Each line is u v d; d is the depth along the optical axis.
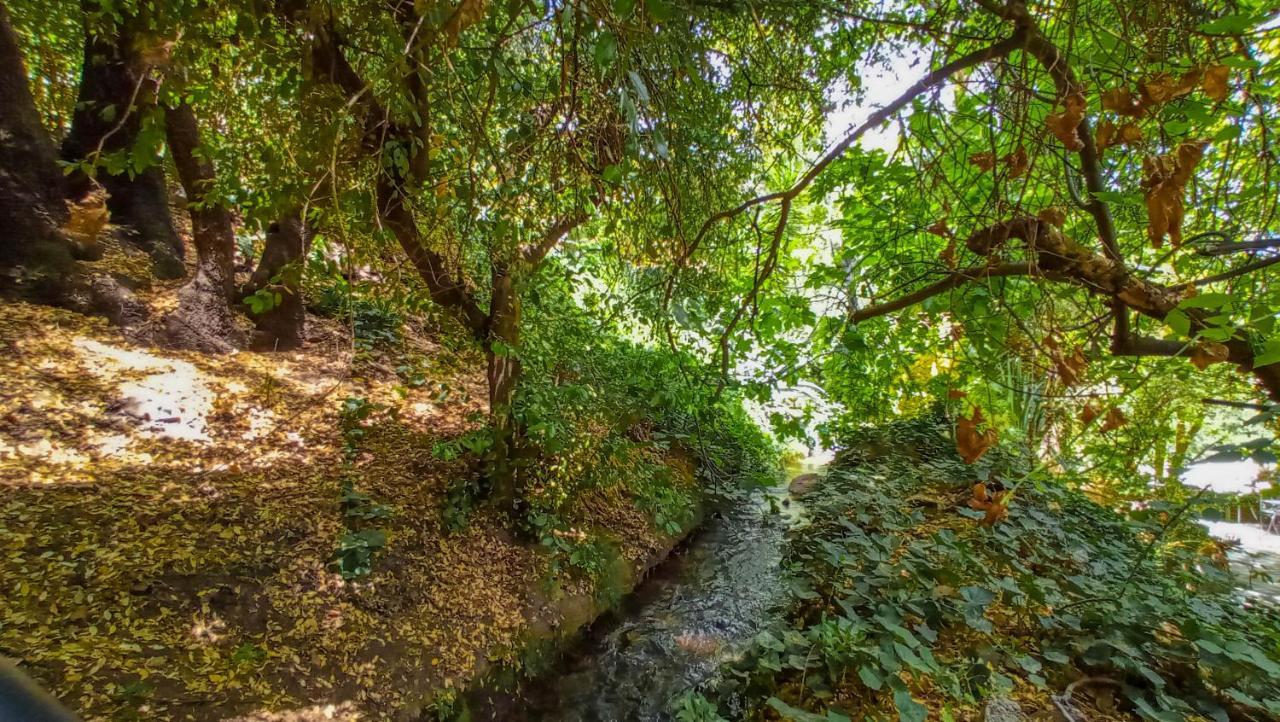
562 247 4.19
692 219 3.10
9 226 4.57
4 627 2.45
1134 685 2.52
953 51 1.58
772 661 2.61
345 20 1.75
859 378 3.85
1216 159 1.64
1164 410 2.73
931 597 3.04
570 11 1.42
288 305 5.70
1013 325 1.73
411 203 2.26
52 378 4.00
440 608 3.56
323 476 4.11
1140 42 1.28
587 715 3.31
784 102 3.36
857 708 2.48
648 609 4.46
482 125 1.98
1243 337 1.23
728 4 2.32
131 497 3.39
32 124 4.80
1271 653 2.46
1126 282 1.42
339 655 3.03
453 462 4.69
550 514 4.46
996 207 1.47
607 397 4.35
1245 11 1.13
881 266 2.56
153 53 1.36
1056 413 2.25
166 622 2.79
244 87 2.10
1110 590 3.07
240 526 3.46
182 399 4.33
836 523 4.43
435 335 6.83
